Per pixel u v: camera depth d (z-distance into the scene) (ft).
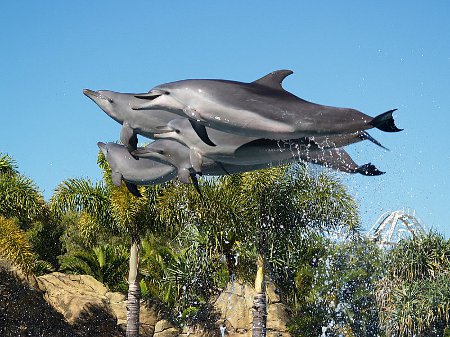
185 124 33.09
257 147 31.94
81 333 66.49
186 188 60.34
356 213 60.39
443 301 63.05
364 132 30.60
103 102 36.78
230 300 66.80
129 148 36.70
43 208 64.64
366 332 65.98
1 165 64.08
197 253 66.23
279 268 66.54
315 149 31.50
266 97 29.99
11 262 64.03
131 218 61.93
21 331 63.16
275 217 58.95
